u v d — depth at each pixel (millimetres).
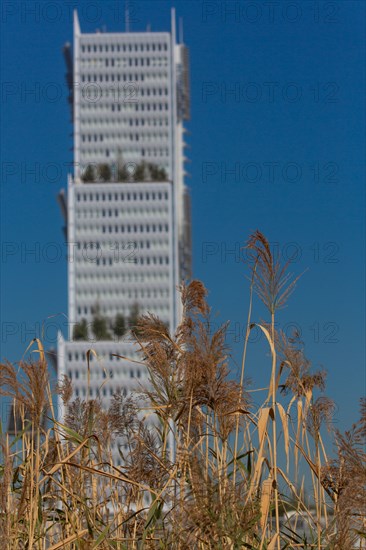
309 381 6758
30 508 6492
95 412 7422
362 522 5949
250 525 5516
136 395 7102
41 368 6617
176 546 5742
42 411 6699
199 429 6656
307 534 6688
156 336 6816
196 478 5547
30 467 6703
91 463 7211
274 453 6461
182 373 6691
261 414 6289
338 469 6605
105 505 7230
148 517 6270
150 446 6766
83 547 6406
